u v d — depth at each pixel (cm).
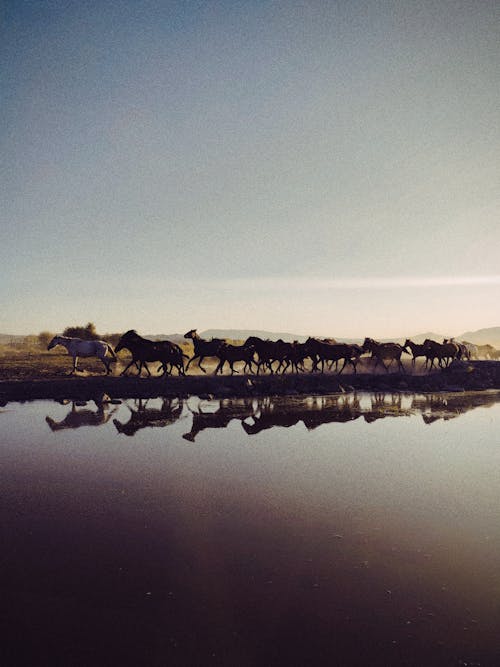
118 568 482
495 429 1270
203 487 759
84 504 677
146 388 1900
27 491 732
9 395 1720
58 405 1582
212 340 2275
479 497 719
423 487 766
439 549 533
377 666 332
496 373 2780
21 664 332
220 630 375
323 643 359
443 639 364
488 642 361
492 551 527
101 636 367
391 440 1119
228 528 594
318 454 979
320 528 595
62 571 474
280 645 356
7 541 547
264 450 1008
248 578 462
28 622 385
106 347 2148
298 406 1650
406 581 458
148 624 384
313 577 465
